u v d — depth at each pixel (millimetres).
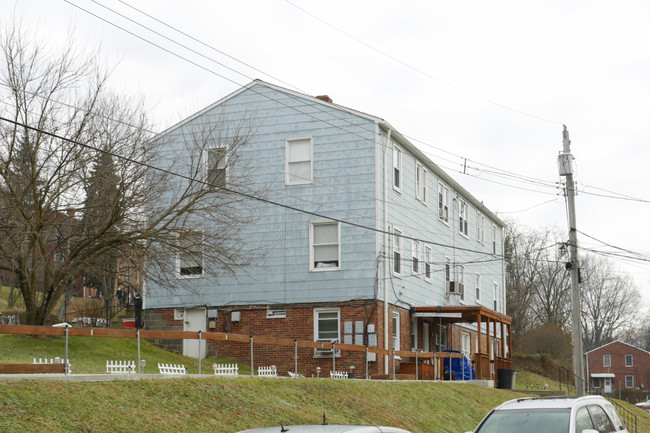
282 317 31938
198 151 32250
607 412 13109
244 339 20031
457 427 21766
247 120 33156
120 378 16141
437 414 22328
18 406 12484
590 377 99000
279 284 32125
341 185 31906
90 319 34031
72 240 25828
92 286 46438
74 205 24875
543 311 82625
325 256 31875
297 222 32219
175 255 26891
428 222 37406
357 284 31188
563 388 49531
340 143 32156
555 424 11703
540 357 62344
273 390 18547
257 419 15914
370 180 31609
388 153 32812
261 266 31078
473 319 37375
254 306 32312
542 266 81500
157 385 15922
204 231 28594
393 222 32875
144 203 25484
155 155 27438
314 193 32156
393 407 21078
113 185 24906
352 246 31500
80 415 12953
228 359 32094
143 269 26094
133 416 13703
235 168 32719
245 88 33406
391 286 32188
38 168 23922
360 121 32031
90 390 14328
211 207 27016
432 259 37656
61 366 15453
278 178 32594
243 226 32594
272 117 33000
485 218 48094
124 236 25266
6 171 22969
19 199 23156
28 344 25266
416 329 34844
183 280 32562
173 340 32875
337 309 31281
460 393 26578
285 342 21562
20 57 23375
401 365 31797
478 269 45688
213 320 32719
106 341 28750
